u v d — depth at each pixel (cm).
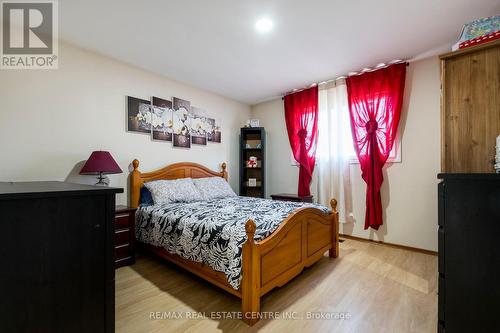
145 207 279
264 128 448
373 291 201
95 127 274
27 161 228
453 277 103
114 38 244
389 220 317
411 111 301
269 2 190
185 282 220
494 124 137
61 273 84
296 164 417
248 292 161
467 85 145
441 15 205
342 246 317
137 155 312
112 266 97
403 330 153
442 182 108
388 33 234
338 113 357
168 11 201
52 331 82
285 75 340
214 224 194
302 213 218
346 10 199
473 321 99
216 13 204
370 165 318
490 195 97
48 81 242
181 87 365
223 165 417
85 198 90
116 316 167
